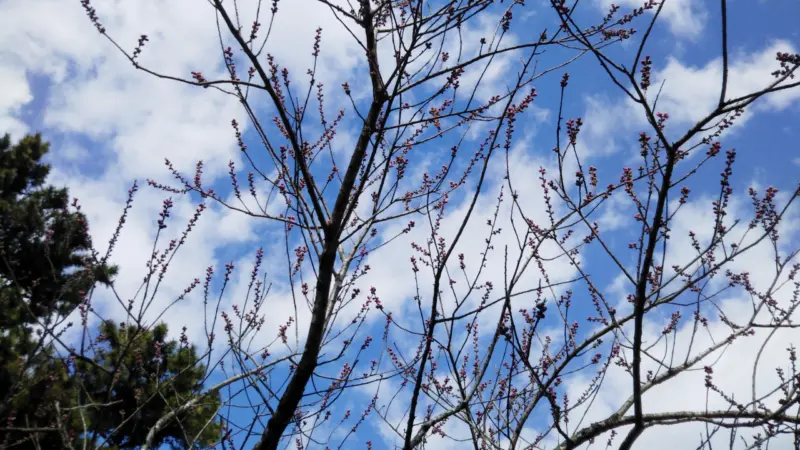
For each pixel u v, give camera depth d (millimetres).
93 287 3977
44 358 6074
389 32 3926
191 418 7391
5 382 6570
